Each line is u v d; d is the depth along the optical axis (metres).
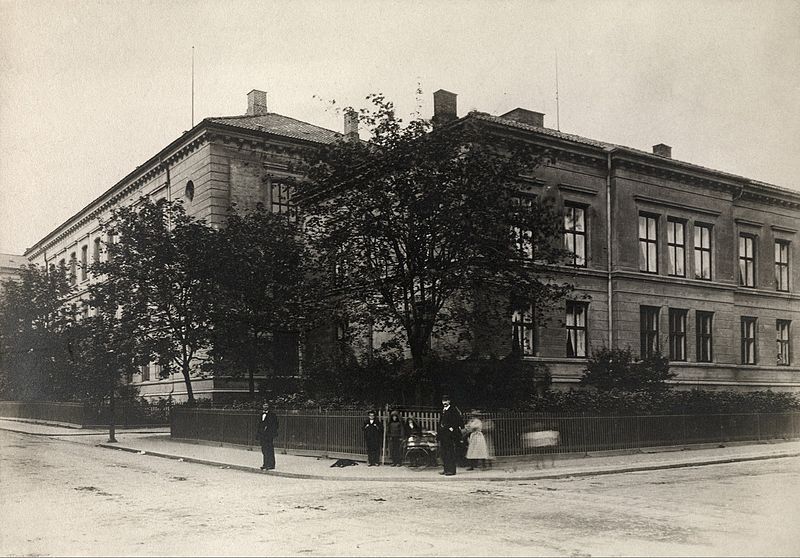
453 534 11.02
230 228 31.44
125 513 13.18
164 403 40.69
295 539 10.66
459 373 23.06
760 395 32.22
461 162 22.34
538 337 29.89
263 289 30.72
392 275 23.58
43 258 68.81
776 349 38.91
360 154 23.69
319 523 12.03
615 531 11.30
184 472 20.28
